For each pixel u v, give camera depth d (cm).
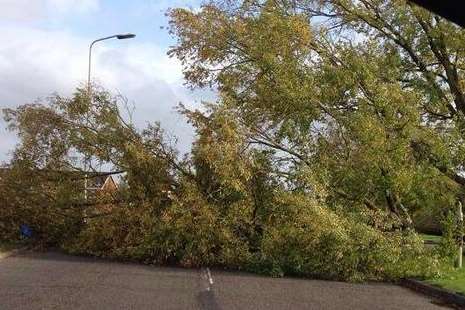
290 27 1898
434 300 1348
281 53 1908
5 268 1566
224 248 1781
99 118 2000
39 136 2056
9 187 2061
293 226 1725
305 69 1898
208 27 2048
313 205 1714
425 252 1747
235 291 1343
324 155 1877
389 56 2181
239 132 1850
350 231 1719
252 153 1836
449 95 2323
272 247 1741
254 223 1831
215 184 1852
